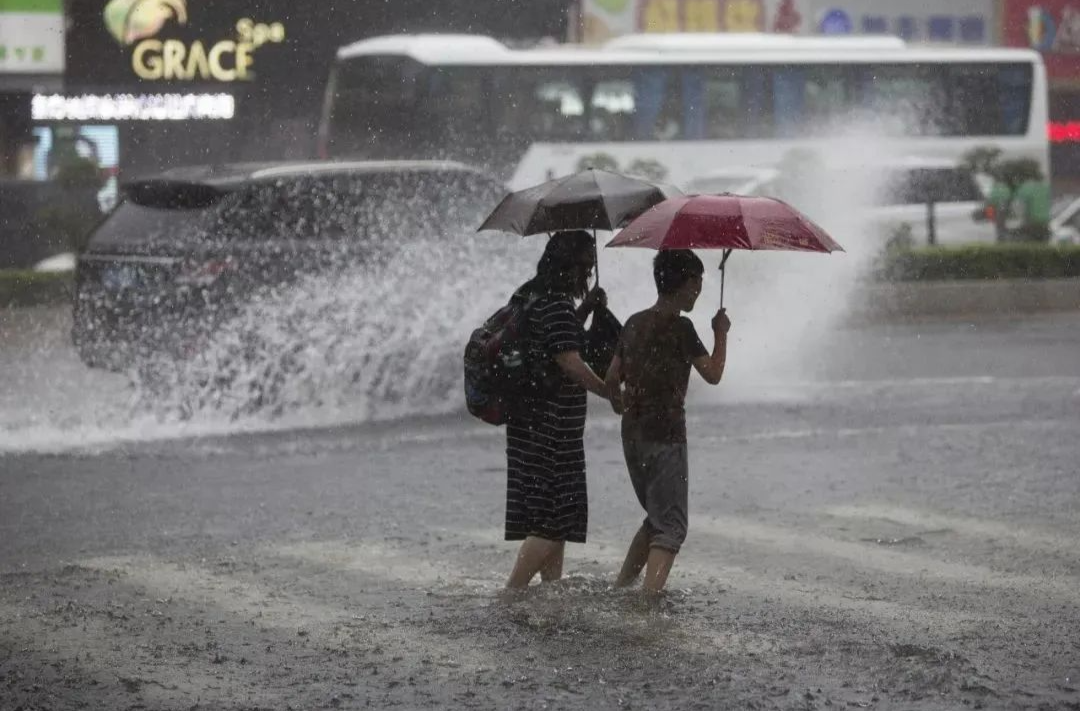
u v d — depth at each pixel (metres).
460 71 72.19
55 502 23.08
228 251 30.75
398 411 32.66
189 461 26.69
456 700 13.02
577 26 89.25
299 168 32.44
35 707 12.96
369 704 12.96
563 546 16.67
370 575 18.05
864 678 13.54
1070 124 106.56
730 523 21.12
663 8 91.12
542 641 14.75
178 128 84.38
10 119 82.94
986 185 77.81
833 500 22.80
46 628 15.64
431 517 21.78
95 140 83.62
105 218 32.75
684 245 14.65
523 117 72.81
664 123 74.50
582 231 15.52
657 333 15.53
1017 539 19.88
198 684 13.60
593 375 15.22
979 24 100.69
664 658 14.15
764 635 14.95
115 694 13.32
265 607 16.48
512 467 16.12
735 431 29.95
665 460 15.77
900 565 18.41
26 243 73.62
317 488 24.14
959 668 13.79
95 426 30.69
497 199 34.66
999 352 45.06
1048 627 15.34
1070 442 27.92
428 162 34.16
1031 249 62.16
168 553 19.48
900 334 51.00
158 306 30.67
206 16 84.06
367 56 72.00
